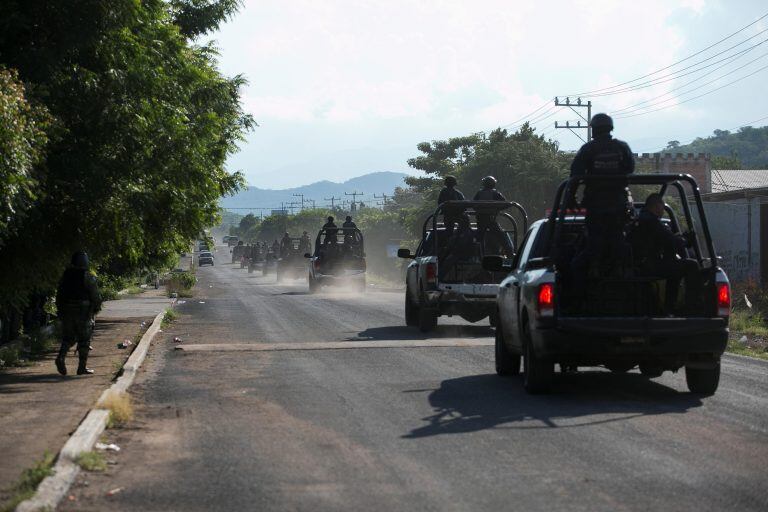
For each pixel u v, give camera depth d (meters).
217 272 146.12
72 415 14.02
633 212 15.91
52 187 19.86
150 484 9.77
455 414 13.84
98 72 20.59
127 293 62.00
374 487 9.56
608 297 15.38
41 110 17.67
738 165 194.88
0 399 15.77
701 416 13.47
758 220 51.22
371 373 18.84
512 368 18.05
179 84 23.81
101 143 20.55
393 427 12.89
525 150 76.50
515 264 18.33
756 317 31.48
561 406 14.42
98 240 22.08
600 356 14.87
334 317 35.81
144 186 21.33
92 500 9.15
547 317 14.83
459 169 81.00
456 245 28.23
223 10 35.88
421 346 23.94
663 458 10.72
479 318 28.02
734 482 9.59
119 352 24.47
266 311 40.78
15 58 19.17
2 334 25.11
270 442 11.97
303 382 17.69
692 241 16.05
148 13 21.81
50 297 28.42
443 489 9.45
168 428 13.04
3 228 17.34
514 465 10.45
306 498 9.16
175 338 27.31
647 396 15.44
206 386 17.39
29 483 9.44
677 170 104.19
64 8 19.30
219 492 9.42
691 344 14.75
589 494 9.16
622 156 15.52
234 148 34.41
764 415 13.55
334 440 12.05
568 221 16.91
